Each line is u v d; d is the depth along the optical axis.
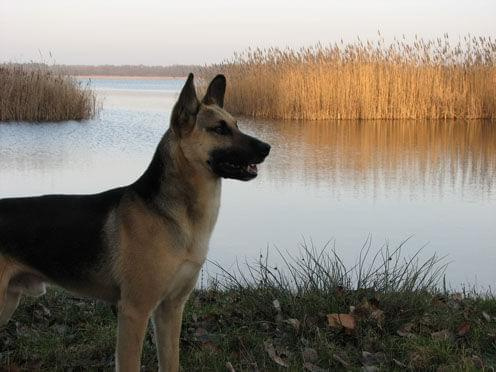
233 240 4.54
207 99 2.78
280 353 2.86
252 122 12.38
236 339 2.96
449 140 10.15
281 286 3.26
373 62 13.41
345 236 4.64
